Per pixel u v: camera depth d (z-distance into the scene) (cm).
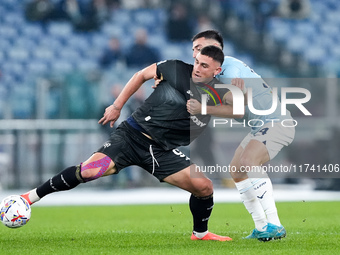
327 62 7262
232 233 2475
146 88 5425
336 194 5062
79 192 5491
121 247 1970
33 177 5159
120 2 7100
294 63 7188
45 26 6944
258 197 2153
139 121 2131
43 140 5191
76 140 5247
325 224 2897
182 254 1756
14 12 6944
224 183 5272
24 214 2064
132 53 6806
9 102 5506
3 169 5106
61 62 6800
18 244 2066
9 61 6725
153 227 2802
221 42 2292
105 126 5297
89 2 7019
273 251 1830
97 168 2081
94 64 6806
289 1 7312
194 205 2144
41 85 5225
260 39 7175
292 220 3156
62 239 2238
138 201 4891
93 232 2533
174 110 2122
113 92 6075
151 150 2123
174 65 2156
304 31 7300
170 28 7075
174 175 2114
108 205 4478
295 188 5234
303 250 1864
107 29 6981
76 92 5272
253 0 7250
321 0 7494
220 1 7181
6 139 5147
